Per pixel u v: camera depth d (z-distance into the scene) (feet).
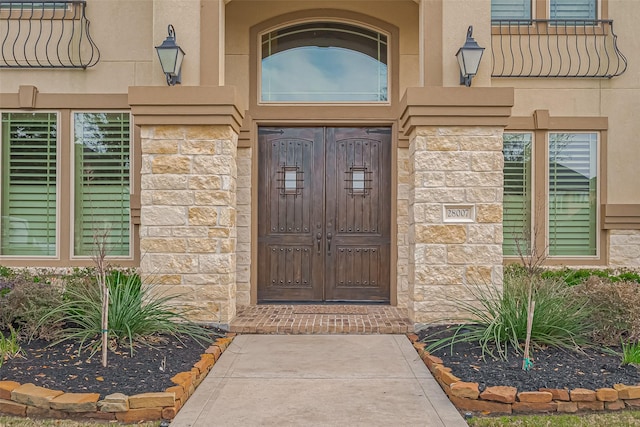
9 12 26.18
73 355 16.35
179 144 21.36
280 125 26.50
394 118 26.21
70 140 26.40
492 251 21.22
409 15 26.43
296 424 12.77
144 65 26.32
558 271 25.12
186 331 19.08
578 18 26.91
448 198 21.27
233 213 22.07
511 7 26.94
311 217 26.45
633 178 26.66
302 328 21.31
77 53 26.32
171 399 13.14
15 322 18.67
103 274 16.20
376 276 26.40
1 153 26.35
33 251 26.43
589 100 26.68
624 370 15.21
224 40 24.38
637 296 18.19
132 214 25.91
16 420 12.88
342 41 26.99
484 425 12.78
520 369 15.35
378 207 26.45
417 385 15.43
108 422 12.91
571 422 12.82
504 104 21.06
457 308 21.09
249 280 25.89
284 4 26.18
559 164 26.96
